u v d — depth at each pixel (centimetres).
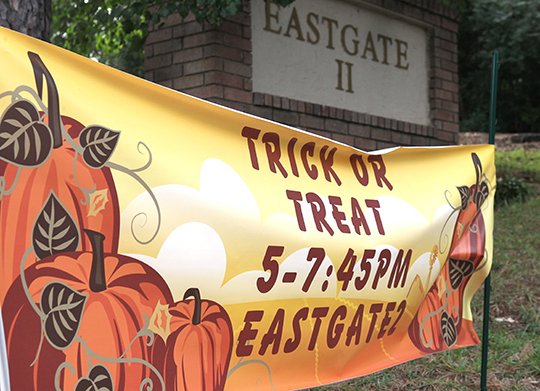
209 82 533
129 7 542
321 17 609
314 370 295
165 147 245
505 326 508
